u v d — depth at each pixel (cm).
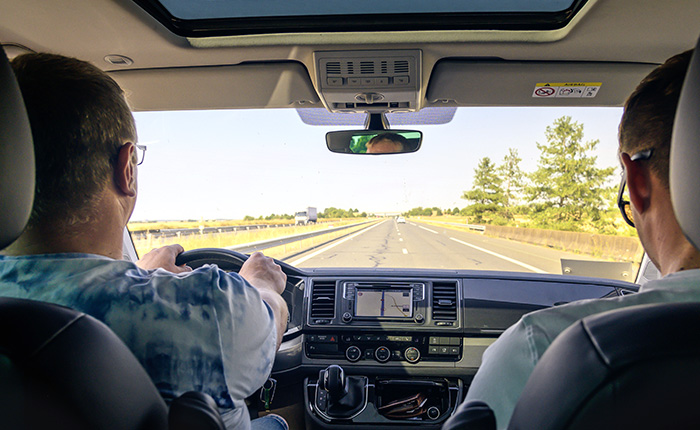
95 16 223
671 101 77
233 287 102
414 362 271
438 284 279
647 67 263
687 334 58
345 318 274
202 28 239
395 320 273
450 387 270
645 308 64
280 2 221
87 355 73
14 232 80
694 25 225
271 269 147
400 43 244
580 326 66
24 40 244
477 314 271
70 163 89
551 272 294
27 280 92
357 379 269
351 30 238
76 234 94
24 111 80
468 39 241
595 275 282
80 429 71
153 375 91
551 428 64
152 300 92
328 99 280
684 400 59
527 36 239
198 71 277
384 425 260
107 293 91
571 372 63
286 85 286
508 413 79
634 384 58
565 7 222
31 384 68
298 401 279
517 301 273
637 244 285
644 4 210
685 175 68
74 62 93
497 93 291
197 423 77
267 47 252
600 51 250
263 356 107
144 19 227
